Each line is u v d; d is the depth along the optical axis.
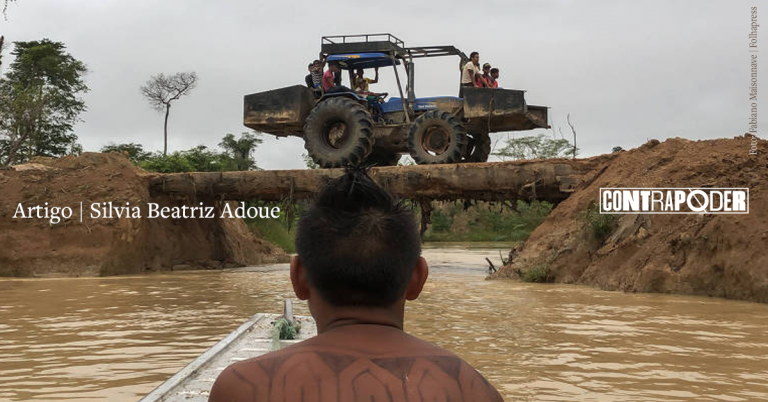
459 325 7.17
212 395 1.04
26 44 43.19
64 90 43.09
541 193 14.66
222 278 14.77
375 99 17.19
